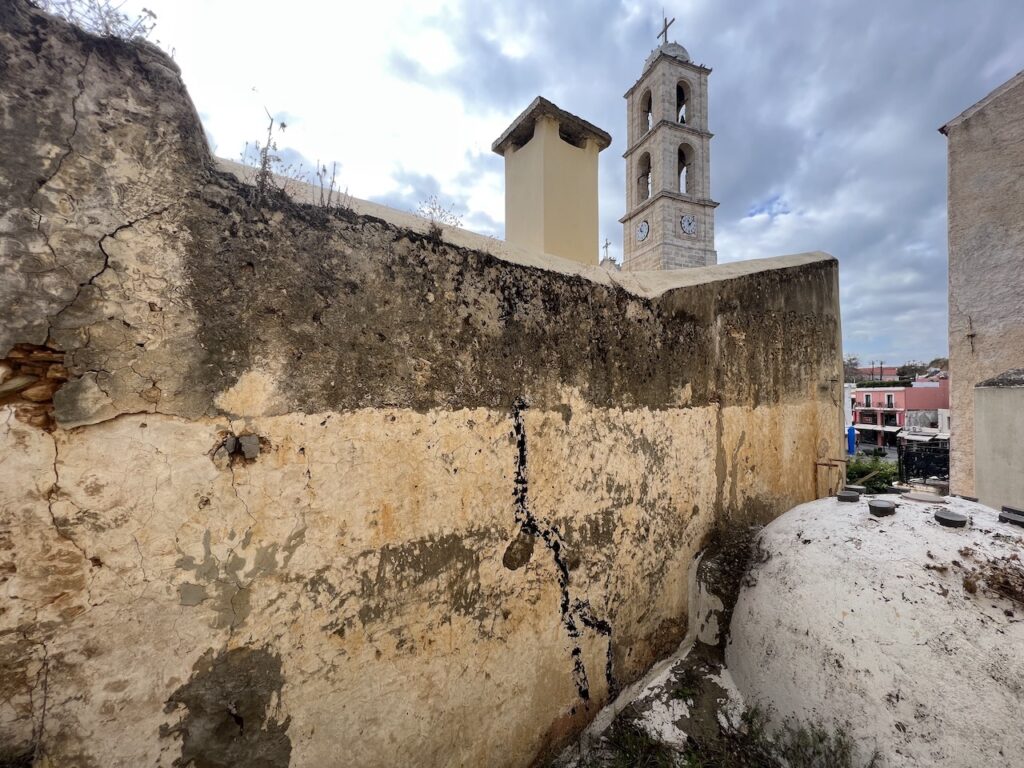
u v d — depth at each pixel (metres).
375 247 1.57
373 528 1.53
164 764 1.19
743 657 2.38
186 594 1.21
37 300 1.04
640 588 2.49
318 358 1.43
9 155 1.02
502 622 1.90
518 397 1.96
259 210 1.35
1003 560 1.91
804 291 3.49
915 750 1.66
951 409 7.31
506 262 1.96
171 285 1.20
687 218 21.45
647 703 2.41
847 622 1.94
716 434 2.90
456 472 1.75
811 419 3.52
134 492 1.14
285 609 1.36
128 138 1.16
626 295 2.44
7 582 1.01
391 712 1.59
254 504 1.31
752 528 3.06
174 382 1.20
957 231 7.26
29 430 1.03
